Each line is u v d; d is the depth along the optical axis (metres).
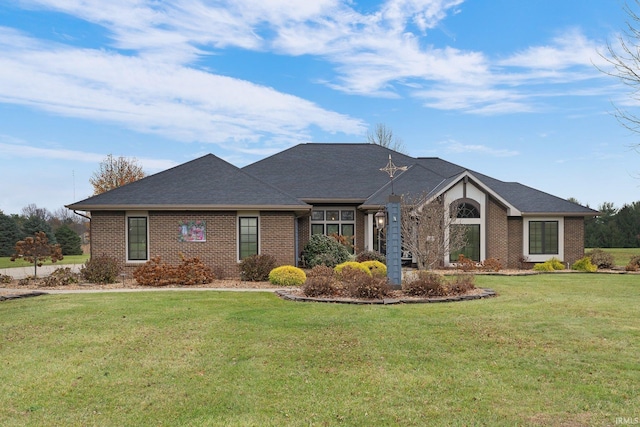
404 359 7.15
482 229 22.05
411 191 22.97
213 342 8.25
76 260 35.81
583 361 6.92
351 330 8.86
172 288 15.51
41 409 5.55
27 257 19.00
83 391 6.09
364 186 24.39
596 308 10.90
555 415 5.15
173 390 6.07
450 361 7.02
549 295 13.21
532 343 7.88
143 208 18.41
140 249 18.72
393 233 13.54
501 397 5.66
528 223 24.02
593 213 23.78
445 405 5.46
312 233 23.86
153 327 9.43
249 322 9.72
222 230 18.89
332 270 16.89
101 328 9.41
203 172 20.92
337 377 6.44
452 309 10.79
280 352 7.59
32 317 10.51
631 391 5.77
